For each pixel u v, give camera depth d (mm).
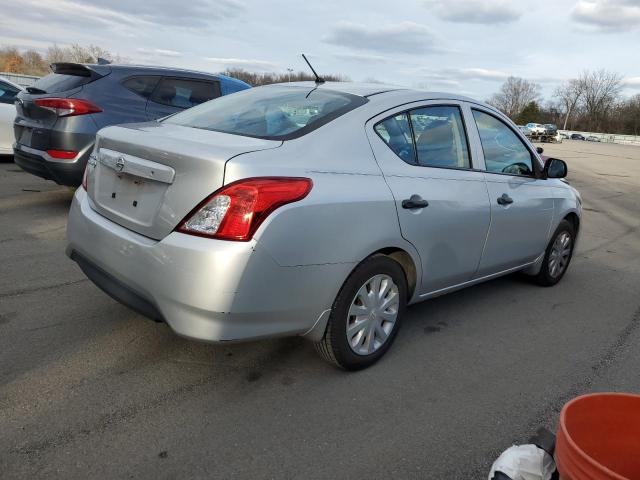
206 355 3248
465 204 3572
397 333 3439
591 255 6703
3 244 5043
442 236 3436
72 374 2930
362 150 3021
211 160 2465
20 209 6324
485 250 3912
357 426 2674
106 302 3877
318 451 2463
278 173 2555
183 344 3352
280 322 2668
